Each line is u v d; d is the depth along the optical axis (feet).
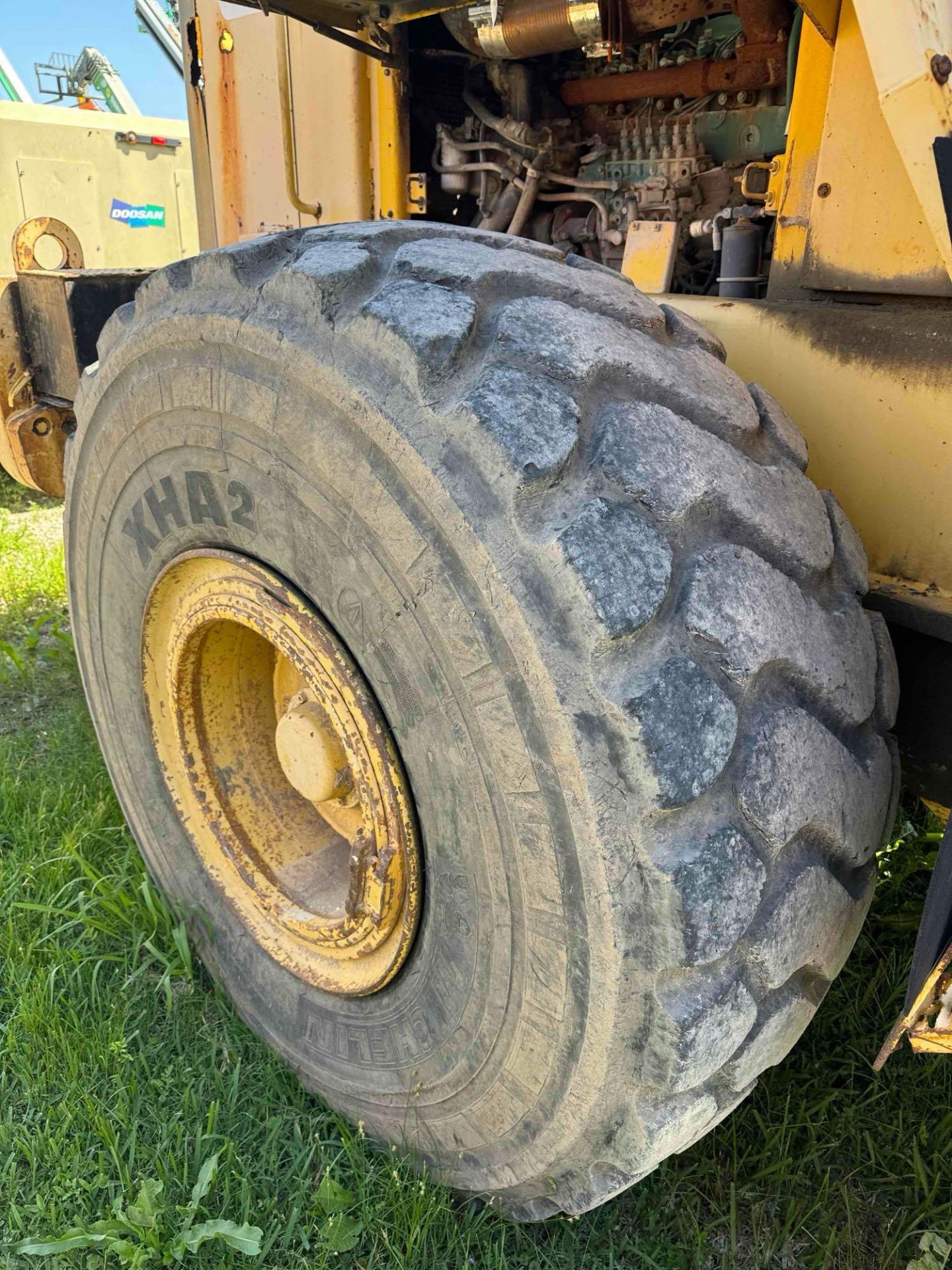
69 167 26.02
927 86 3.78
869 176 4.99
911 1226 5.75
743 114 7.26
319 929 6.05
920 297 4.98
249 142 9.54
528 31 6.88
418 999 5.34
